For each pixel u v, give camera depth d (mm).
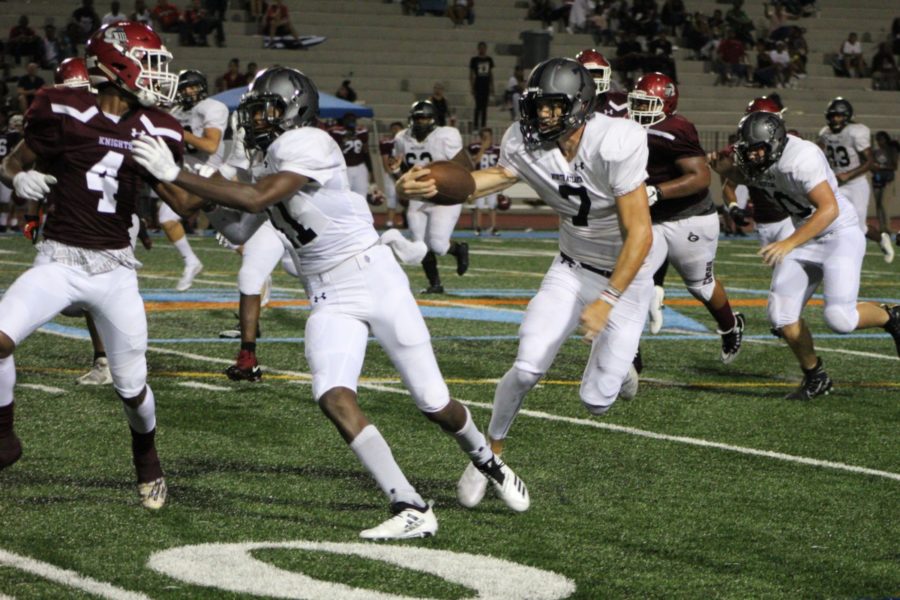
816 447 11984
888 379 15844
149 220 40344
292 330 19234
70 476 10297
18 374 15016
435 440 11891
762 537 9039
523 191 48031
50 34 46969
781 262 14203
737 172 16484
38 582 7723
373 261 8891
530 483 10445
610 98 15445
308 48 51312
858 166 27344
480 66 49031
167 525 9000
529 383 9844
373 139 48344
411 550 8539
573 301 10062
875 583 8078
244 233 9375
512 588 7793
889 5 62750
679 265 15703
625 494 10156
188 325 19562
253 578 7867
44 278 8758
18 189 8508
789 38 57812
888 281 28484
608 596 7707
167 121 9016
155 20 49375
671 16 57312
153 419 9328
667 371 16172
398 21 54469
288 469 10711
